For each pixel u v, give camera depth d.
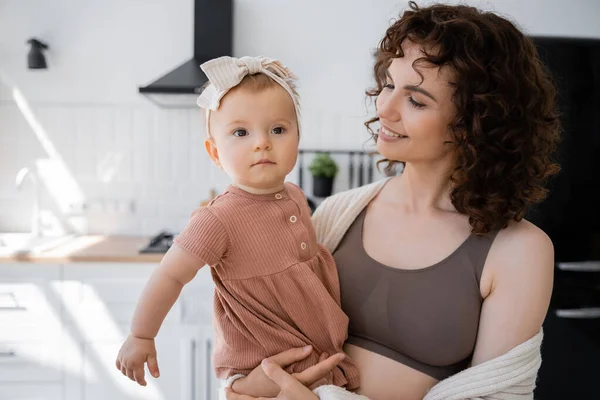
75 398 2.39
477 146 0.85
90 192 3.01
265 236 0.87
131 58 2.92
